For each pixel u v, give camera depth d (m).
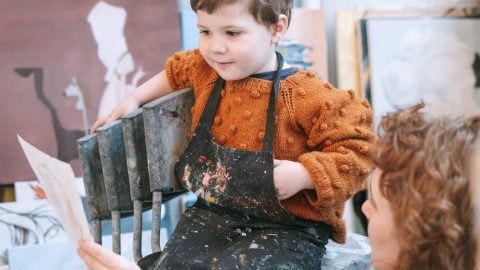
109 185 1.18
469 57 2.38
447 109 2.35
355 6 2.37
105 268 0.87
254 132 1.13
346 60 2.29
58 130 2.04
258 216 1.12
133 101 1.30
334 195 1.07
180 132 1.22
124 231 2.04
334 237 1.19
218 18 1.06
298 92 1.13
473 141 0.67
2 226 1.98
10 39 2.00
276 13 1.09
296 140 1.14
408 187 0.67
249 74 1.13
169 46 2.11
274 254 1.05
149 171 1.16
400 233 0.69
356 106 1.16
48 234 2.00
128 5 2.08
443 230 0.64
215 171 1.13
